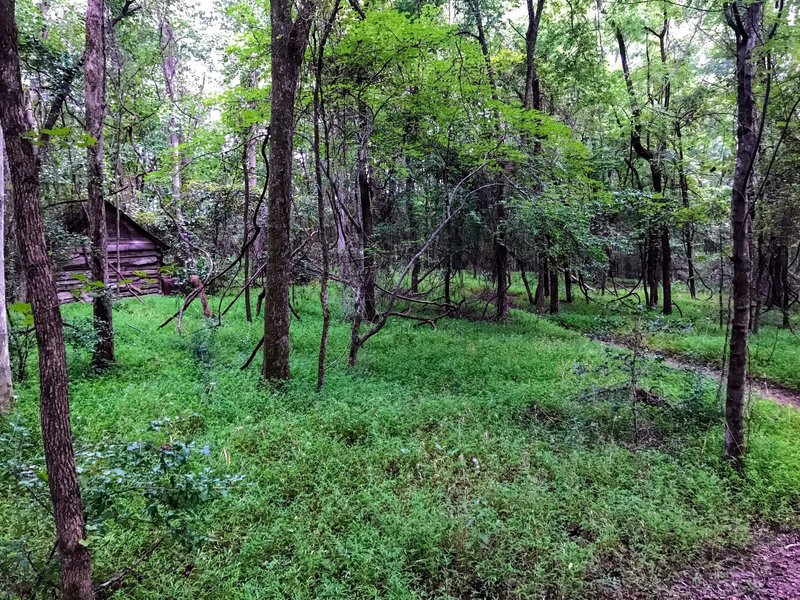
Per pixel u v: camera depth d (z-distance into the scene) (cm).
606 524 437
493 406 701
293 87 737
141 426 568
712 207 1480
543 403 714
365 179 1301
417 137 1154
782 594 386
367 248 1039
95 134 782
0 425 534
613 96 1562
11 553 280
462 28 1491
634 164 2045
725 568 414
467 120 1092
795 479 518
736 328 552
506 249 1504
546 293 2212
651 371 684
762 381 960
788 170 1112
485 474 517
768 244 1483
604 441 602
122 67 1241
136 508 410
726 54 783
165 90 1969
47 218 995
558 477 512
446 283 1528
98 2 766
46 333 232
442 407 677
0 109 215
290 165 755
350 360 882
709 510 470
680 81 1514
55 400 239
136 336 991
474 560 397
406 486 491
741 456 548
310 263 1195
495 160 1045
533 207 1163
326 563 372
